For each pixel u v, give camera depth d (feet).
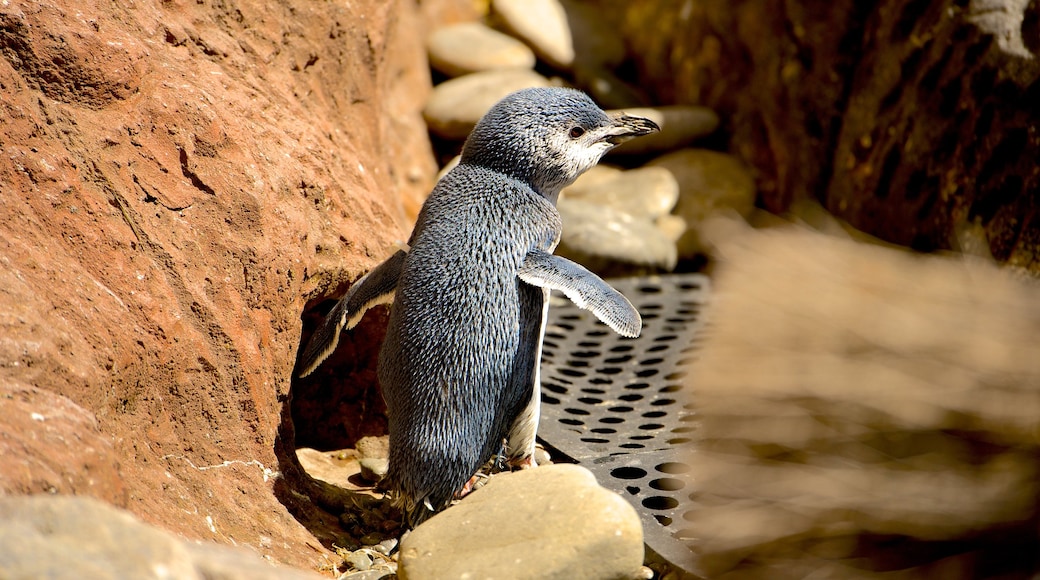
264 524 25.48
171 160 27.09
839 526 18.83
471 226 26.08
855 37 49.62
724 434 19.94
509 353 25.31
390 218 35.50
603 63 62.75
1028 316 19.12
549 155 28.55
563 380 38.88
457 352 24.59
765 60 54.19
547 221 27.43
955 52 42.01
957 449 18.38
